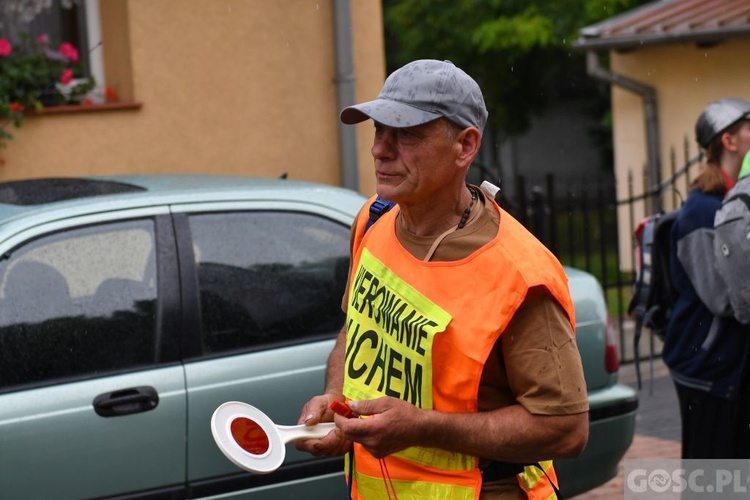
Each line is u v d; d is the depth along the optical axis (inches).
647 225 212.8
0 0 340.2
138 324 181.8
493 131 1047.0
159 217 189.0
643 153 618.2
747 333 190.9
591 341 212.2
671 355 201.0
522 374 113.7
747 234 175.8
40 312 175.5
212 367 183.3
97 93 342.6
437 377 115.4
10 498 166.9
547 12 874.1
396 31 942.4
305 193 204.4
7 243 175.9
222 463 181.6
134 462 175.0
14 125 315.3
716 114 198.5
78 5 346.0
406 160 115.5
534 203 377.1
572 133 1165.7
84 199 188.7
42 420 169.3
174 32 338.6
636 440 305.1
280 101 355.6
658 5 634.8
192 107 342.6
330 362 138.5
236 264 192.2
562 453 114.1
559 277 116.5
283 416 187.2
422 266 117.4
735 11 565.0
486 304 113.7
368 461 122.3
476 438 113.0
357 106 115.3
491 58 944.3
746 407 194.1
